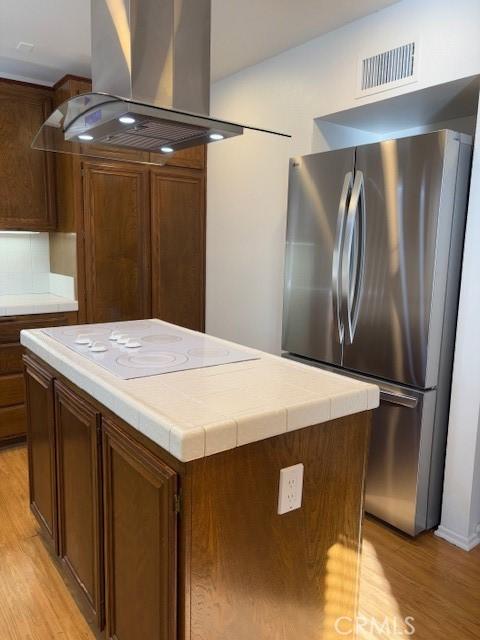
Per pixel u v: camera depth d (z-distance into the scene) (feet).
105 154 8.49
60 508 6.27
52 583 6.57
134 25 5.69
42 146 7.44
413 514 7.55
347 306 8.06
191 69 6.18
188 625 3.95
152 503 4.15
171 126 6.07
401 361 7.50
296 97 9.83
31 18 8.59
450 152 6.84
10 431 10.67
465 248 7.18
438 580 6.73
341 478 4.88
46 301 11.21
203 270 13.16
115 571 4.97
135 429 4.39
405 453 7.56
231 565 4.14
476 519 7.58
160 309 12.54
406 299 7.35
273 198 10.69
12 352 10.52
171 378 5.11
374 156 7.60
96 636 5.69
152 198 12.05
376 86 8.34
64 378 5.97
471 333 7.20
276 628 4.59
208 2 6.22
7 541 7.44
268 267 11.04
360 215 7.86
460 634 5.80
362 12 8.26
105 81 6.17
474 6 6.95
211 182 12.71
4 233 12.20
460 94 7.92
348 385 4.97
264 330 11.32
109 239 11.58
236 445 3.92
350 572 5.15
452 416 7.49
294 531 4.57
